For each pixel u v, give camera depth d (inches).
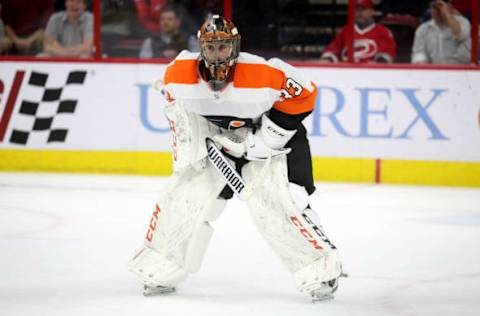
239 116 414.6
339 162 941.8
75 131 964.6
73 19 967.6
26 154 969.5
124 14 967.0
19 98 966.4
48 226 652.7
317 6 948.0
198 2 960.9
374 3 941.2
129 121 960.3
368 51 950.4
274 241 426.9
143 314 401.7
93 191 834.8
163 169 959.0
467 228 676.1
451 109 927.0
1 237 605.9
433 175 933.2
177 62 416.2
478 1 930.7
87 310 407.5
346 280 488.4
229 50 395.5
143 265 435.8
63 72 964.6
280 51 958.4
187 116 421.7
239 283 477.1
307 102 411.2
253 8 952.9
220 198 443.2
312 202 799.1
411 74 928.9
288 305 426.0
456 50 939.3
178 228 430.9
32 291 446.3
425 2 937.5
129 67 957.2
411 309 421.1
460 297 449.1
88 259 535.8
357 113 937.5
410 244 607.5
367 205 786.2
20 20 973.2
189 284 472.1
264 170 417.7
